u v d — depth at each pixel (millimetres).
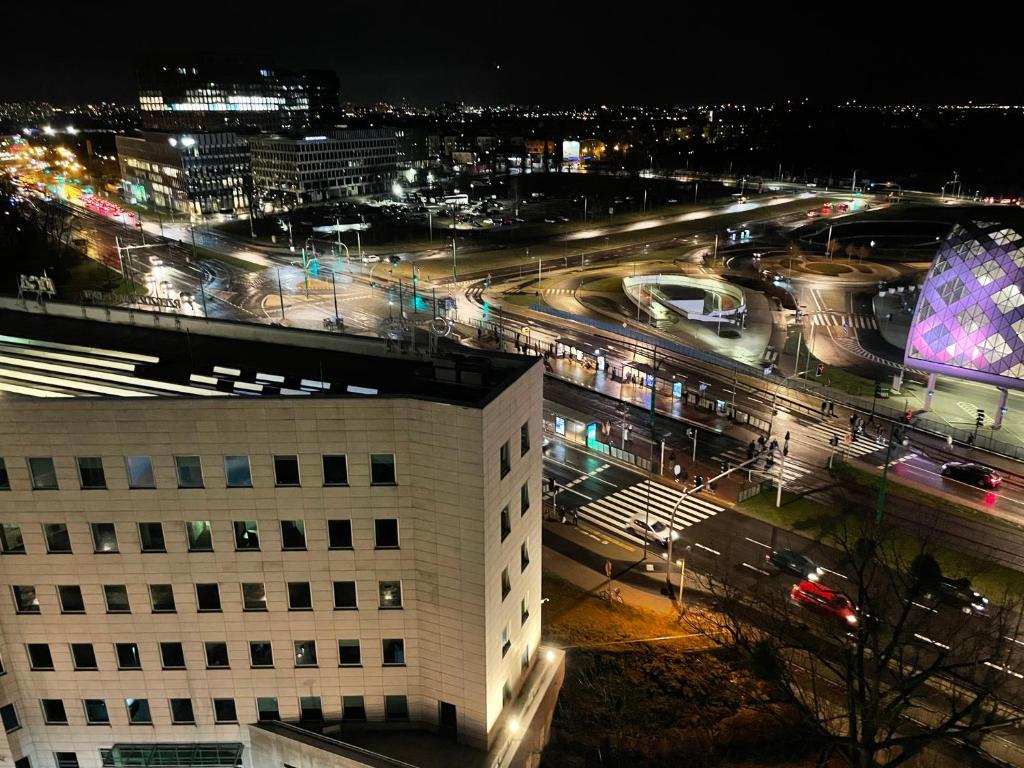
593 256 186375
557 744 41875
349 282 159500
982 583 55344
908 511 66250
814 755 41156
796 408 90688
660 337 119625
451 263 178625
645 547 61531
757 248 197500
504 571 37969
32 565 35969
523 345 112500
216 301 143000
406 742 38656
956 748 41344
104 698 38594
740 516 65938
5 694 37812
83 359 45812
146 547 36000
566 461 77125
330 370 44188
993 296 82625
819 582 55188
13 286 152250
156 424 33719
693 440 80562
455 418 32906
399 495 35000
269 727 39000
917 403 91562
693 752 41469
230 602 36844
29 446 33906
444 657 37656
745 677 46625
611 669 47375
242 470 34656
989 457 76875
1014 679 45062
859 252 184500
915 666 37781
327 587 36688
